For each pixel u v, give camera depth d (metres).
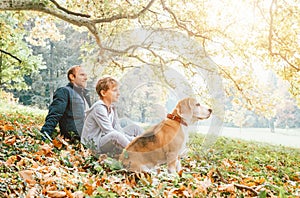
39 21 14.30
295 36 10.58
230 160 7.52
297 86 11.17
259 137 24.83
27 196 3.36
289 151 12.88
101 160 5.34
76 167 4.90
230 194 4.51
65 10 8.92
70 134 6.53
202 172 5.62
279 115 49.31
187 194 4.20
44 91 40.69
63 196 3.62
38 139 6.11
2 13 12.69
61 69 40.72
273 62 11.05
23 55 14.40
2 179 3.54
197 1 10.82
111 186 4.27
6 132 5.96
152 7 10.73
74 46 35.97
